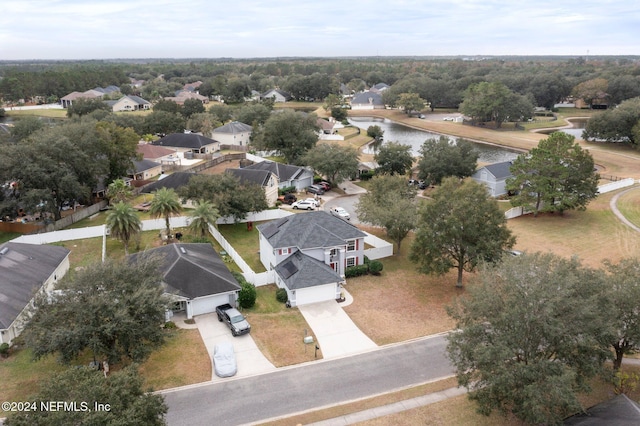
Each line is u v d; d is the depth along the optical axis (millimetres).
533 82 186375
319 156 80750
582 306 25375
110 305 28953
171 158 95250
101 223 62938
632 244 56156
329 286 42750
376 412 28391
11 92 176250
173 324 37531
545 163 64938
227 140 114250
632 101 123938
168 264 40906
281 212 65688
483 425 27203
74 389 21141
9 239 56719
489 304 26750
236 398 29672
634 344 28297
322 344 35938
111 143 71875
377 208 54031
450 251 45125
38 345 27984
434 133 151500
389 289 45562
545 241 57844
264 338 36500
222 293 39844
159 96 195000
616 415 24688
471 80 195750
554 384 23031
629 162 100688
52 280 42938
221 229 61094
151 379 31344
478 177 81250
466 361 28172
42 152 58656
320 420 27672
